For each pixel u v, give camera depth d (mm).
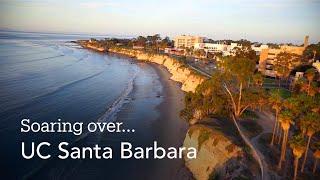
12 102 91688
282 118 45531
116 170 52719
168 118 80438
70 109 87312
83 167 53156
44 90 110375
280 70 109500
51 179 48844
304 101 52500
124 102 96938
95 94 107062
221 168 48625
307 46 138000
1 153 56531
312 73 84750
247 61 70562
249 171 45688
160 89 118500
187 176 51781
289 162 47781
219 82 77562
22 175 49625
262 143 53938
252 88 94750
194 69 136500
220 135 52906
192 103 78125
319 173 44906
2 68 157625
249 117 68250
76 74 151250
